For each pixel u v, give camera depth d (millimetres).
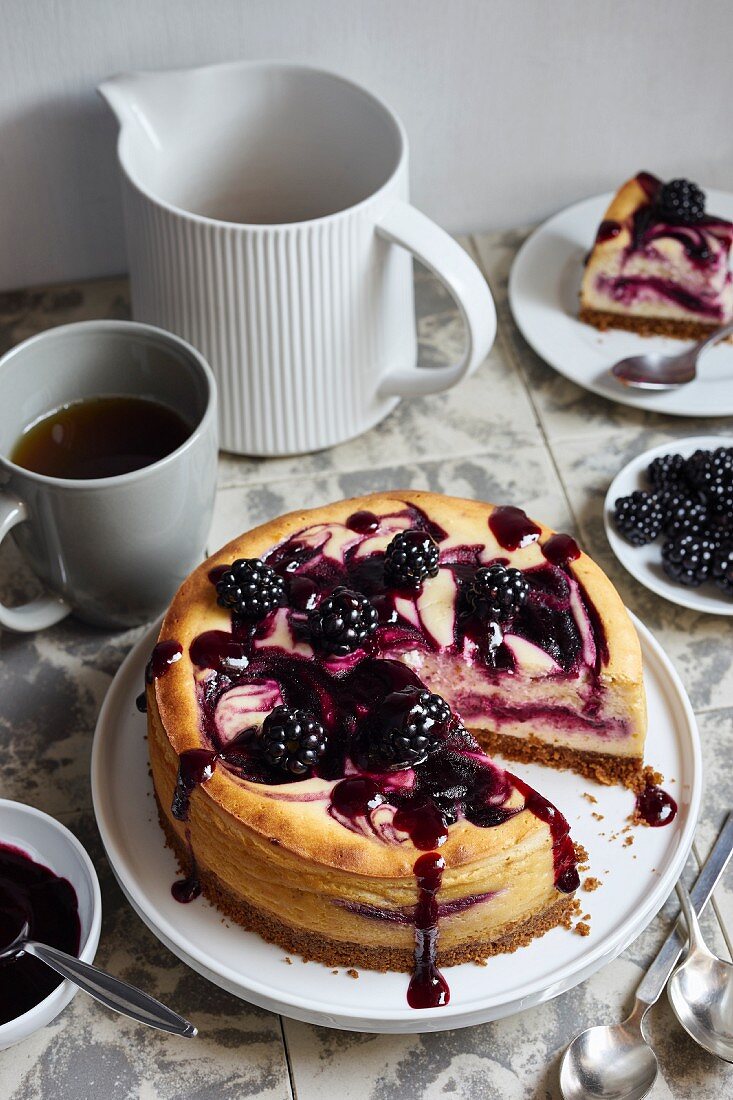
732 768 857
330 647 811
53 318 1031
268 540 855
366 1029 769
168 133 957
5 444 872
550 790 842
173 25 958
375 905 768
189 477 849
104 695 884
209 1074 778
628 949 807
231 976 773
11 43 946
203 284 903
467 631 833
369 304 921
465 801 783
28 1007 766
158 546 861
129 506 834
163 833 821
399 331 951
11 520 834
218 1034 787
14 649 900
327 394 941
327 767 789
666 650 899
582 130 1047
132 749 845
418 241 894
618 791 838
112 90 935
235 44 972
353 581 847
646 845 816
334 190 992
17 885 797
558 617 842
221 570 843
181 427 888
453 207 1074
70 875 796
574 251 1054
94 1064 780
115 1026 790
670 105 1043
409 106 1016
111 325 876
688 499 924
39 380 882
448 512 869
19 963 778
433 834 768
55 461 874
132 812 826
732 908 817
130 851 815
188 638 823
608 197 1079
